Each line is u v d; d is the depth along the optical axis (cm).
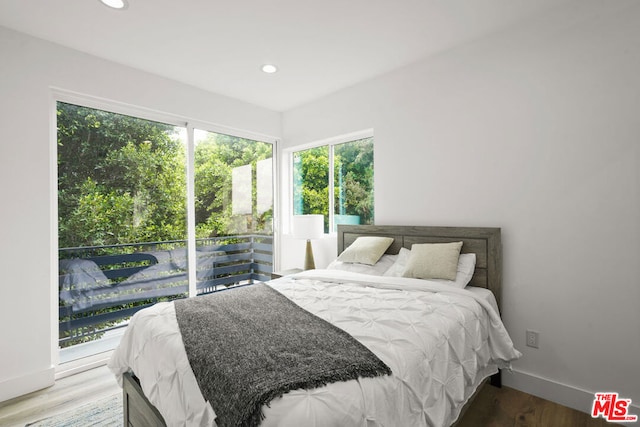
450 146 247
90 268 255
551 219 201
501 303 220
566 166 195
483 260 223
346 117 322
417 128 267
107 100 259
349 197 339
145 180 287
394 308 163
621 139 177
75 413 192
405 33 224
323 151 368
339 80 303
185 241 311
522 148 212
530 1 191
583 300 190
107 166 266
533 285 209
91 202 257
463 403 142
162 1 187
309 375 99
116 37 226
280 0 188
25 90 218
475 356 157
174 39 229
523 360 213
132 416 154
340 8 196
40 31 217
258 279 378
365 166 325
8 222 211
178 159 308
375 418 96
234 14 201
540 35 204
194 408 107
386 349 120
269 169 393
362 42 236
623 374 178
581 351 192
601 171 183
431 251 227
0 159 208
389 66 275
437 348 132
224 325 145
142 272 283
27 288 218
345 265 272
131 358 155
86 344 253
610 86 180
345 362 107
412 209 272
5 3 186
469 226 237
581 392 190
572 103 193
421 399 114
